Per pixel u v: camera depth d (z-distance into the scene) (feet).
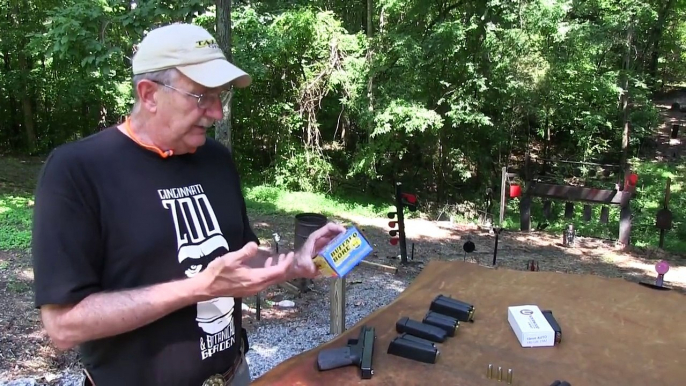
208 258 5.00
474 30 37.27
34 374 12.14
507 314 6.32
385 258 25.40
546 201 36.24
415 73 38.06
